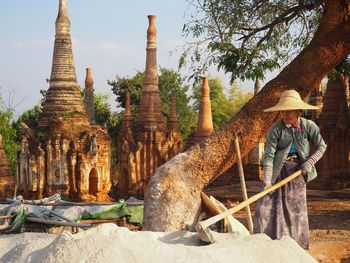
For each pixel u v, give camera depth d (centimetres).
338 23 946
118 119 4719
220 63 1405
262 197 666
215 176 929
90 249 461
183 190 880
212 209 662
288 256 507
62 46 2595
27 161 2469
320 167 2506
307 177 666
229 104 5941
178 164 904
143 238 488
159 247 476
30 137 2492
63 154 2456
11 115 3550
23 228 913
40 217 927
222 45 1384
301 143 662
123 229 507
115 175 4172
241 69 1410
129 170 2722
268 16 1394
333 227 1191
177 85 4953
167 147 2767
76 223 906
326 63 954
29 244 515
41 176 2448
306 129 662
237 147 703
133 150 2738
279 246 512
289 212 659
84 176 2453
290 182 662
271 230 661
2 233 900
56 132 2477
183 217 862
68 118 2512
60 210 1012
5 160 2294
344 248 923
